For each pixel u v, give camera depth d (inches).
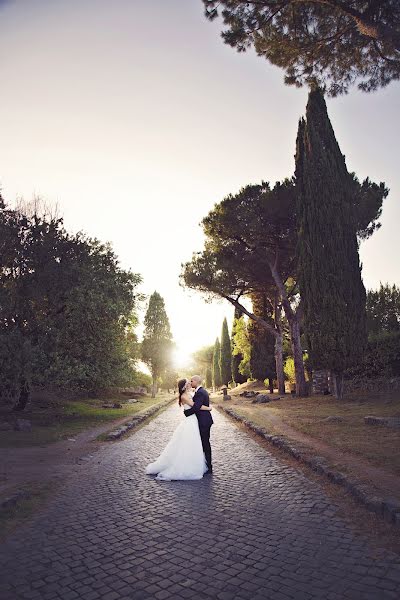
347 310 738.2
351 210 776.9
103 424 599.2
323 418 547.8
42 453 380.8
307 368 1217.4
